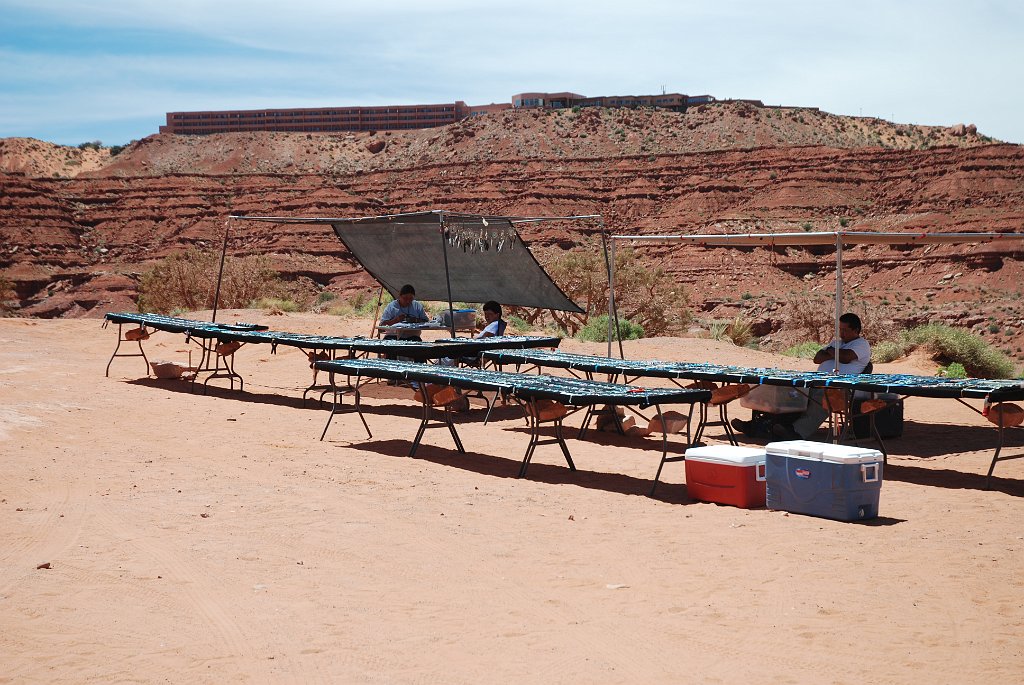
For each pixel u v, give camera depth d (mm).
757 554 6602
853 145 169875
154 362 16812
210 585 5922
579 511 7930
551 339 15172
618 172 141125
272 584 5957
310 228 134125
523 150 164250
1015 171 119625
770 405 11469
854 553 6617
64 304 118875
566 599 5711
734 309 88562
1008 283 91750
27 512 7668
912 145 177375
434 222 17156
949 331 25531
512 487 8859
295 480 9047
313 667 4652
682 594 5785
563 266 39969
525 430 12375
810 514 7730
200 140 188000
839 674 4547
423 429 10461
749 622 5281
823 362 11711
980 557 6512
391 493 8547
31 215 135250
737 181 132250
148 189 145875
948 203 117938
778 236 11414
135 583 5945
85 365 18281
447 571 6262
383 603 5629
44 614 5363
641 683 4477
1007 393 8633
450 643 4996
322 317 27750
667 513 7855
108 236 140000
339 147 185625
